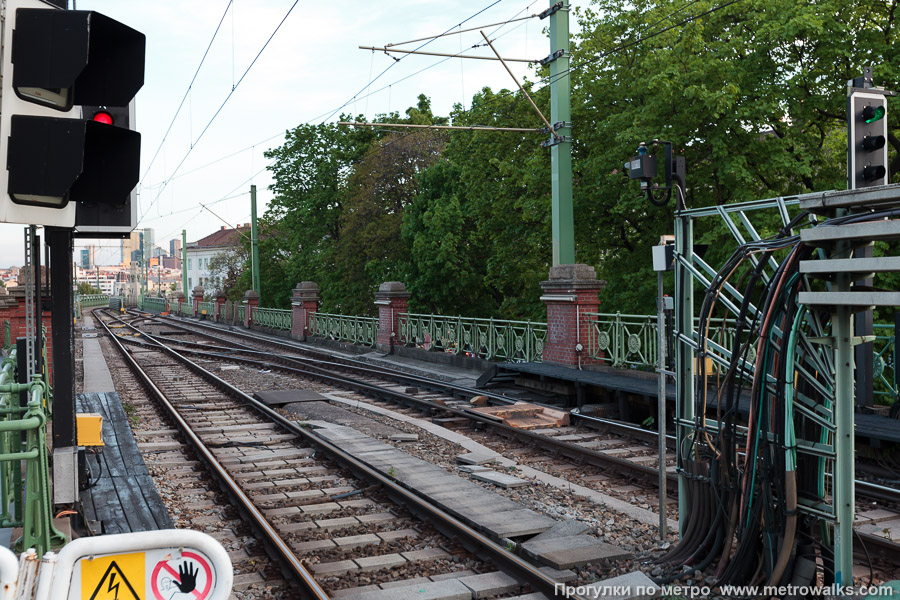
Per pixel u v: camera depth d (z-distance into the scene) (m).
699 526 5.40
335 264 32.97
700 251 5.80
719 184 14.05
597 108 16.12
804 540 4.74
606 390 11.88
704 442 5.48
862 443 8.16
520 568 5.19
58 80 3.71
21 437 5.92
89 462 8.70
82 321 49.47
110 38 4.38
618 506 6.91
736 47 12.95
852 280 4.32
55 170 3.73
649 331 11.88
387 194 28.69
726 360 5.35
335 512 7.01
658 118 13.74
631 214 16.31
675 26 12.49
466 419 11.43
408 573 5.50
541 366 13.91
